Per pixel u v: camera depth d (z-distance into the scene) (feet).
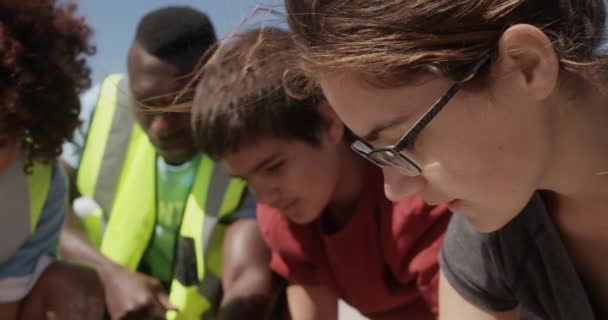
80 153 8.18
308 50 3.48
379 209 5.92
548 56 3.26
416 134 3.41
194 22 7.43
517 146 3.40
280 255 6.57
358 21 3.32
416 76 3.31
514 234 4.15
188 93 6.83
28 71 6.11
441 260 4.69
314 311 6.51
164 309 7.19
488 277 4.38
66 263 6.90
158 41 7.17
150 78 7.09
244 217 7.24
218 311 7.30
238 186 7.26
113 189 7.88
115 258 7.66
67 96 6.57
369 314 6.48
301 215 6.02
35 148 6.48
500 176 3.44
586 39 3.44
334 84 3.46
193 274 7.42
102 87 8.27
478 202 3.53
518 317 4.63
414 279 5.94
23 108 6.12
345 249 6.09
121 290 7.12
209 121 5.87
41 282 6.72
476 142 3.37
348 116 3.53
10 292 6.57
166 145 7.30
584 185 3.67
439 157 3.43
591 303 4.17
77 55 6.77
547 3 3.34
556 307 4.18
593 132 3.54
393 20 3.27
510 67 3.29
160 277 7.75
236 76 5.79
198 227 7.31
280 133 5.73
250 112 5.70
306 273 6.51
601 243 3.94
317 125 5.81
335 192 6.04
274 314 7.11
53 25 6.41
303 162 5.80
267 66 5.67
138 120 7.46
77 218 7.95
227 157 5.97
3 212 6.37
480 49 3.27
